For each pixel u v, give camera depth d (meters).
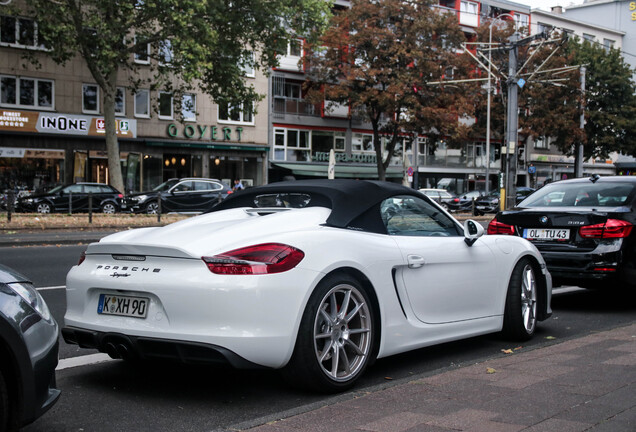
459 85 36.47
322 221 4.15
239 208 4.73
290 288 3.57
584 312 7.08
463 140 48.09
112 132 26.44
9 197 18.67
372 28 35.06
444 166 51.88
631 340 5.17
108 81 26.11
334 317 3.83
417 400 3.53
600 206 7.12
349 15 35.81
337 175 42.97
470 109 35.72
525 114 43.72
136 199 25.58
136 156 33.94
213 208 5.09
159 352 3.59
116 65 25.58
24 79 30.52
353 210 4.32
